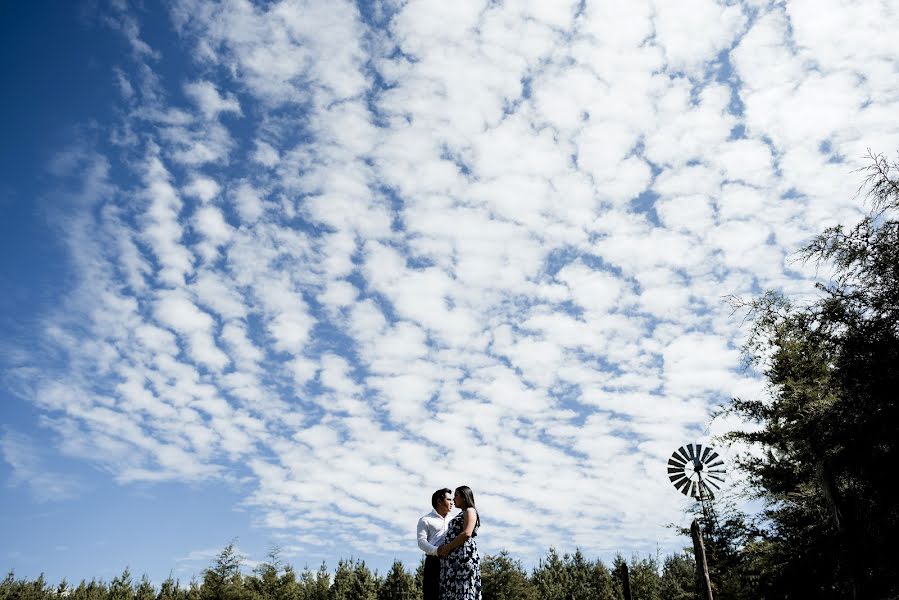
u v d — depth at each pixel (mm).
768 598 17094
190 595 51969
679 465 25047
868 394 12016
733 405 19734
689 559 36125
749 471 19344
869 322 12156
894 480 11406
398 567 58406
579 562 66812
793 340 16672
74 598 62531
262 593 48625
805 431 13578
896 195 12102
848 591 13570
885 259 11969
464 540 5961
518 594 50625
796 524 17297
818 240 12766
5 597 62219
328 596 58156
